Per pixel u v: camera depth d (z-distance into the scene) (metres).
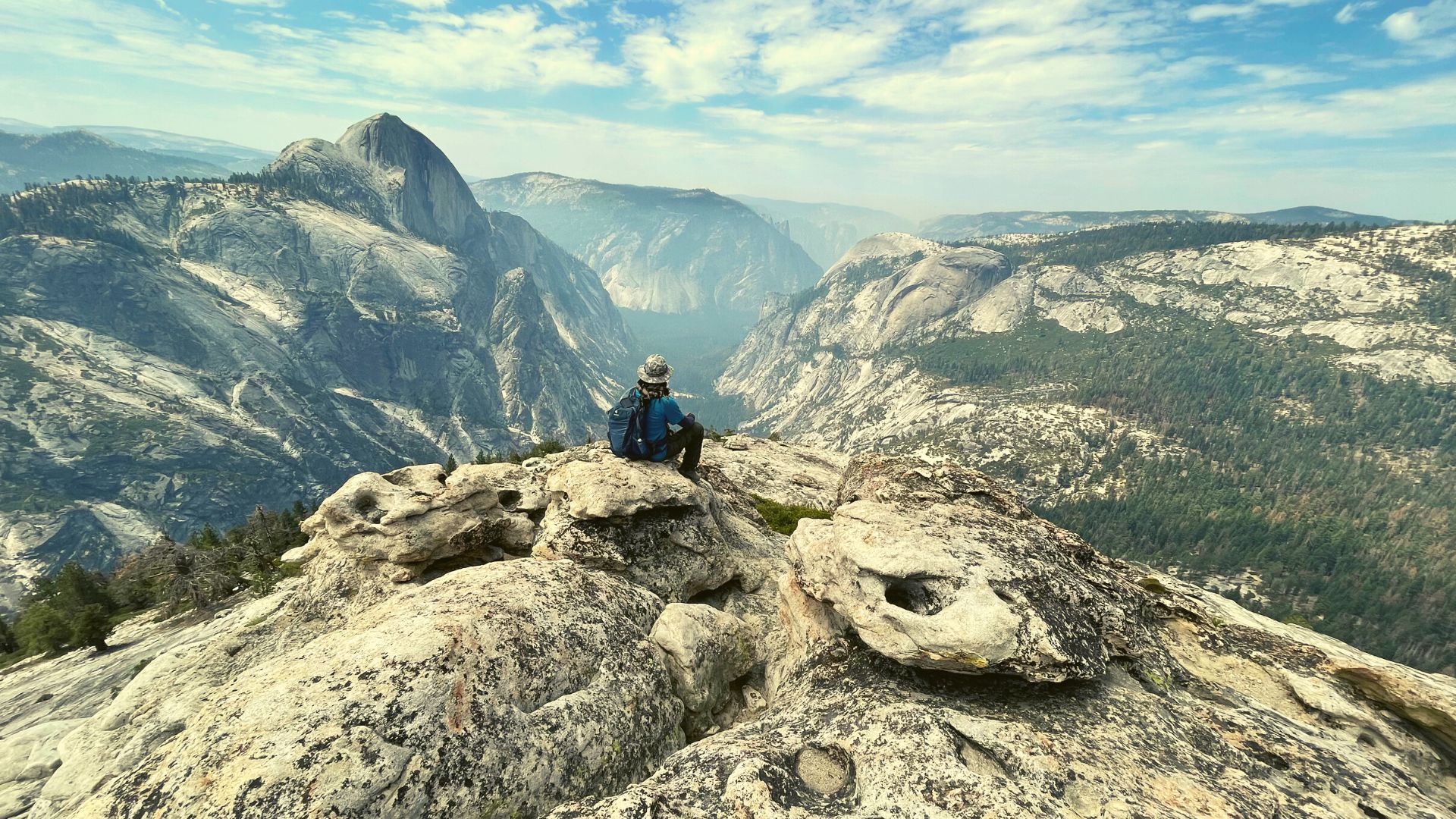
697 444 13.88
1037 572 9.02
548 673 7.48
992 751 6.90
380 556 12.52
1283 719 8.55
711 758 7.14
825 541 10.53
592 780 7.02
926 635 7.95
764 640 11.78
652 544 12.17
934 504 12.23
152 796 5.35
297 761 5.46
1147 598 11.30
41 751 17.27
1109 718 7.68
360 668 6.44
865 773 6.72
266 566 79.31
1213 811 6.18
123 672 46.31
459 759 6.09
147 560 96.75
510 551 14.18
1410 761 8.21
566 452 23.53
